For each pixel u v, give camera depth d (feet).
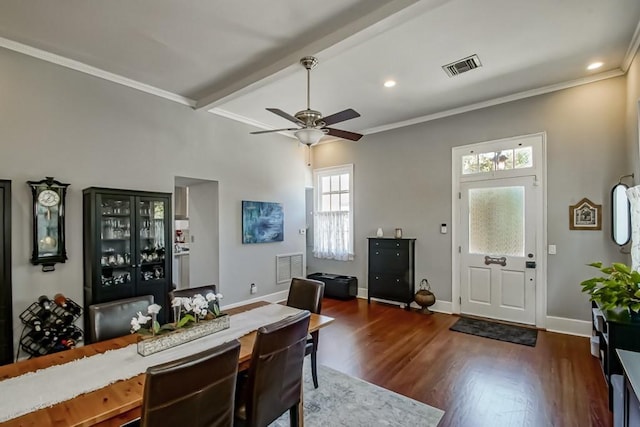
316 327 7.92
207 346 6.50
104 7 8.43
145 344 6.07
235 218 17.35
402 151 18.47
